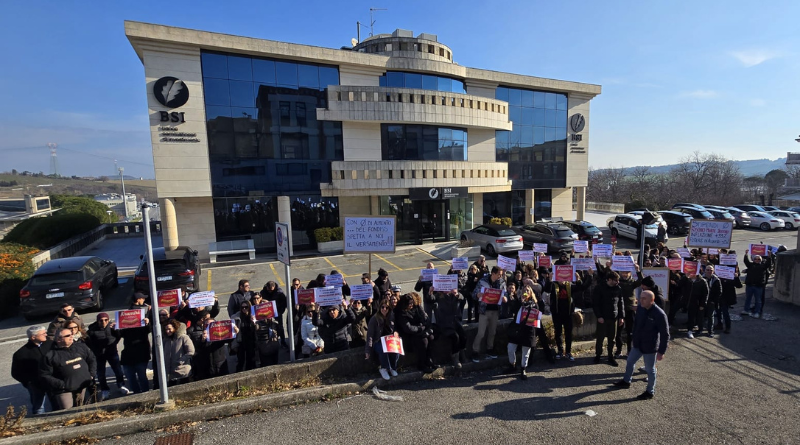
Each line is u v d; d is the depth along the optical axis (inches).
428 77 933.2
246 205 812.6
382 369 267.1
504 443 198.4
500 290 293.6
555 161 1152.8
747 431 211.3
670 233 1050.7
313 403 242.4
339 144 853.8
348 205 906.1
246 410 229.6
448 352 300.5
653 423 218.8
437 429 212.1
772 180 3097.9
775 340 352.8
